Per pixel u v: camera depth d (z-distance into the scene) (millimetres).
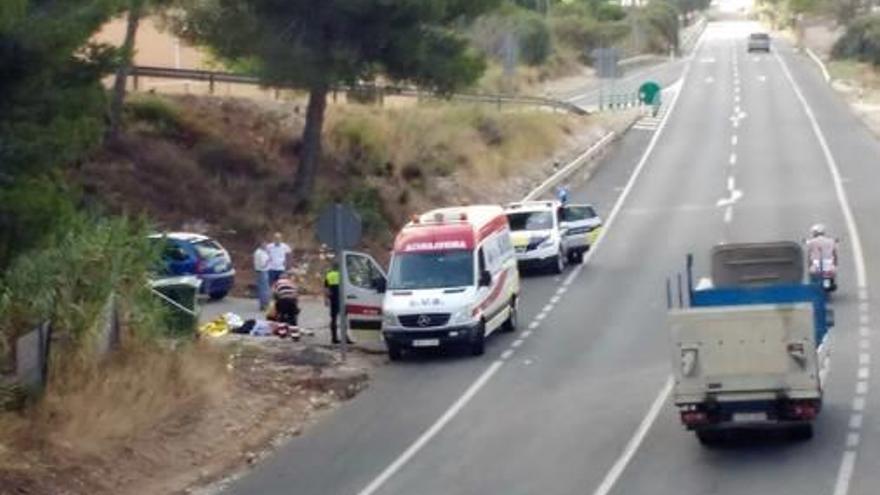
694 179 111125
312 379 52469
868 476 38125
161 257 56281
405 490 39781
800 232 85750
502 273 62344
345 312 57344
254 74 85000
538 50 196625
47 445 40094
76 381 43500
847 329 59094
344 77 82250
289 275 68625
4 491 36906
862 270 73250
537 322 65438
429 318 57594
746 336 40781
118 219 53281
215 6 81438
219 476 42031
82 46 41750
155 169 79750
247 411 48031
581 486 39188
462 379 54312
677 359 41125
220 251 69625
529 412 48531
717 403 41031
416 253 60156
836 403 46562
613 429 45438
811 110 151875
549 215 79188
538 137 116875
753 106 158000
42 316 43125
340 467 42594
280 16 81375
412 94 114438
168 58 112062
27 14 39469
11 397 40938
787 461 40188
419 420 48188
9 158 37438
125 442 42219
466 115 111250
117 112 79750
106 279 45844
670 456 41781
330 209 56656
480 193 99250
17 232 36500
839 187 102625
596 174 117375
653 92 151500
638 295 70500
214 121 88562
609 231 91750
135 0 47594
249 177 84750
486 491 39219
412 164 96062
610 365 55312
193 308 53000
